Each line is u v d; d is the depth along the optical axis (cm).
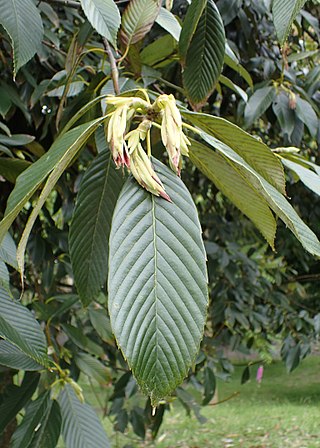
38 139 254
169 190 81
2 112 183
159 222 79
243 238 422
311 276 417
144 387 75
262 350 382
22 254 78
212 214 353
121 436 592
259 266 388
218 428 664
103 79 149
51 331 222
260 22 268
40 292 256
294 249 398
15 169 172
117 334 75
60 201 282
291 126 209
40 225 250
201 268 78
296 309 426
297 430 655
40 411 160
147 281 77
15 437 157
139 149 80
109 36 110
